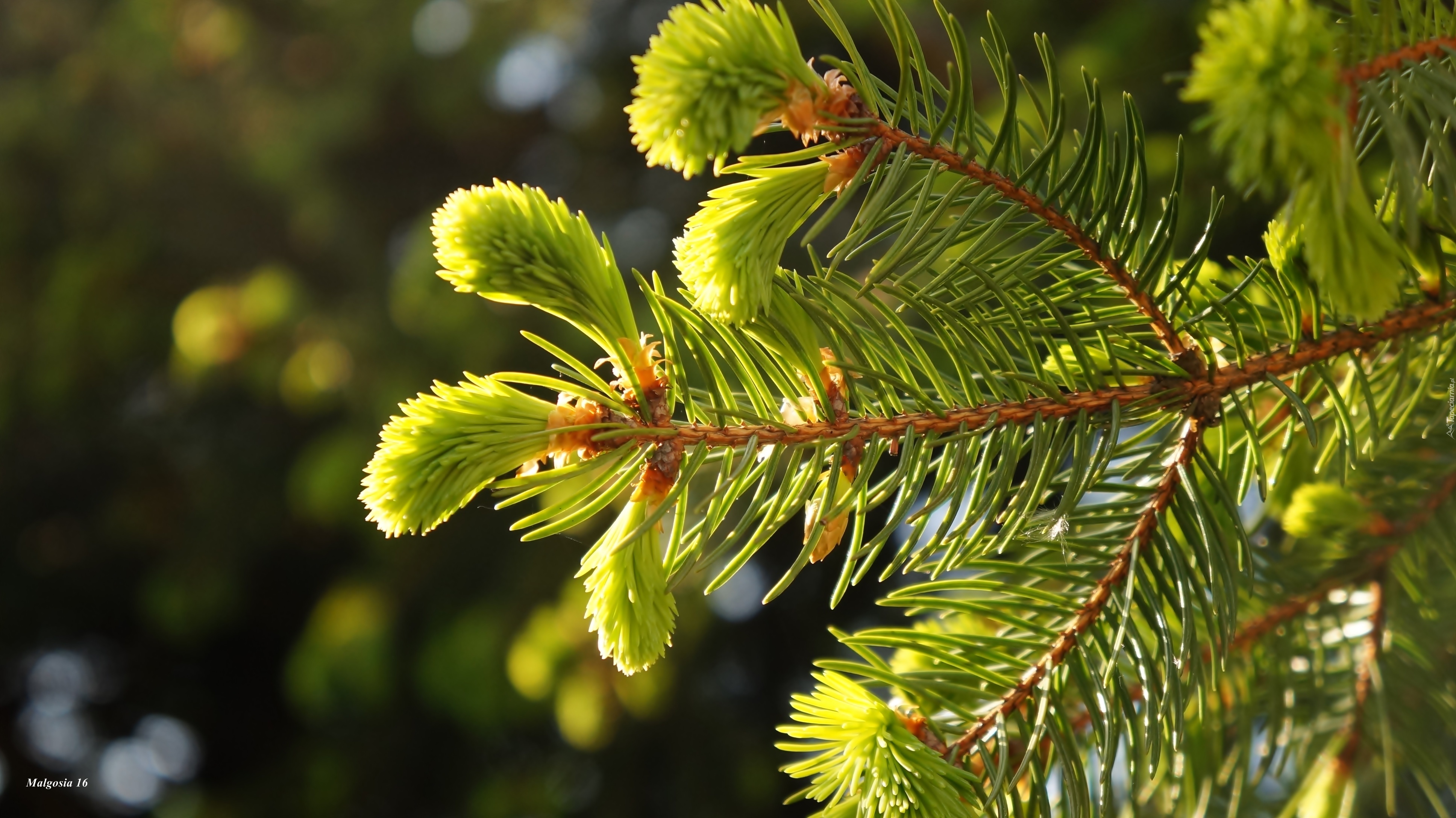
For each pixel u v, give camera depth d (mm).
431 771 1979
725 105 498
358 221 2135
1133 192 532
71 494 2445
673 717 1771
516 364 1780
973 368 551
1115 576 549
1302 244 536
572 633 1524
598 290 525
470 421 520
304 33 2182
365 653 1756
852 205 1088
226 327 1818
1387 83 500
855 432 536
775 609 1823
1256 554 617
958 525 540
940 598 549
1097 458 530
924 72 529
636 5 2080
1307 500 611
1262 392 582
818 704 540
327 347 1837
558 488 1378
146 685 2588
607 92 2119
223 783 2514
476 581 1869
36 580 2486
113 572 2498
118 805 2588
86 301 2141
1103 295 544
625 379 533
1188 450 542
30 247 2307
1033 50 1285
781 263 1435
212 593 2174
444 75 2145
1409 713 611
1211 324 554
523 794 1812
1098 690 546
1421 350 562
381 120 2201
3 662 2570
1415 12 500
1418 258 532
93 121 2184
